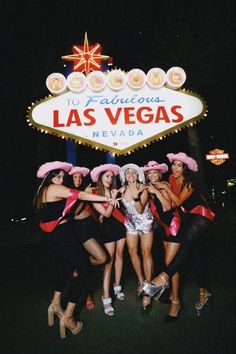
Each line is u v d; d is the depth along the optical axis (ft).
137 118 16.34
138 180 14.05
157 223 14.40
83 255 12.09
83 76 15.87
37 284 18.84
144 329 12.36
